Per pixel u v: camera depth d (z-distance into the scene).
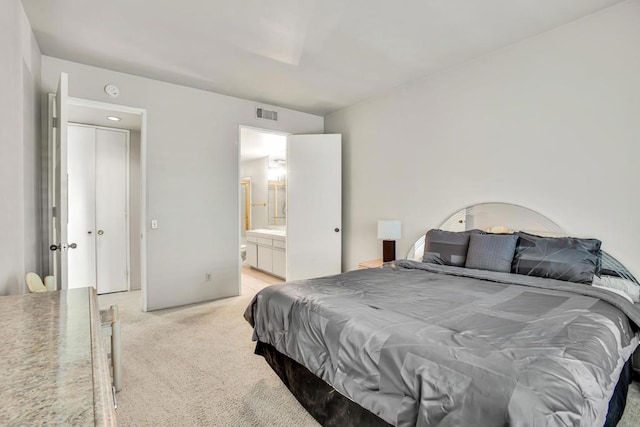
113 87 3.21
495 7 2.23
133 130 4.43
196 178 3.73
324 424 1.58
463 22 2.41
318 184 4.38
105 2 2.15
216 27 2.47
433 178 3.37
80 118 3.85
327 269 4.36
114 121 4.00
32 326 0.97
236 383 2.03
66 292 1.40
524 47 2.67
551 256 2.24
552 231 2.52
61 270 2.17
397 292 1.93
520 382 0.93
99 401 0.58
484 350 1.12
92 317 1.06
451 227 3.16
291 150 4.42
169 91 3.54
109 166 4.30
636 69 2.14
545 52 2.55
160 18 2.35
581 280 2.09
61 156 2.15
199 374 2.14
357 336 1.40
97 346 0.83
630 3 2.15
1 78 1.61
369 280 2.27
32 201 2.43
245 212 7.09
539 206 2.59
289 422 1.67
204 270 3.80
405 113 3.64
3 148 1.62
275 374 2.14
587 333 1.27
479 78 2.96
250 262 6.16
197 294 3.76
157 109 3.47
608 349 1.21
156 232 3.49
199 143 3.74
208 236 3.82
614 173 2.23
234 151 4.00
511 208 2.74
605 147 2.27
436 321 1.42
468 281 2.24
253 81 3.51
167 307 3.56
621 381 1.61
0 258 1.56
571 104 2.42
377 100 3.97
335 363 1.47
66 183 2.18
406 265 2.84
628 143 2.18
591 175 2.33
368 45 2.74
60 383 0.63
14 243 1.78
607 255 2.25
